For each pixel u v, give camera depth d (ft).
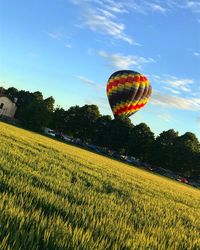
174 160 410.93
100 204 39.86
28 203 29.32
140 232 31.45
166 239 32.37
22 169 51.03
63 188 43.21
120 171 136.46
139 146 429.79
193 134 427.33
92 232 26.50
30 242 20.65
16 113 517.55
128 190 69.92
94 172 87.35
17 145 102.68
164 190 105.29
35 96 606.55
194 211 69.41
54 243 21.53
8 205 26.50
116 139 441.68
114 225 30.71
